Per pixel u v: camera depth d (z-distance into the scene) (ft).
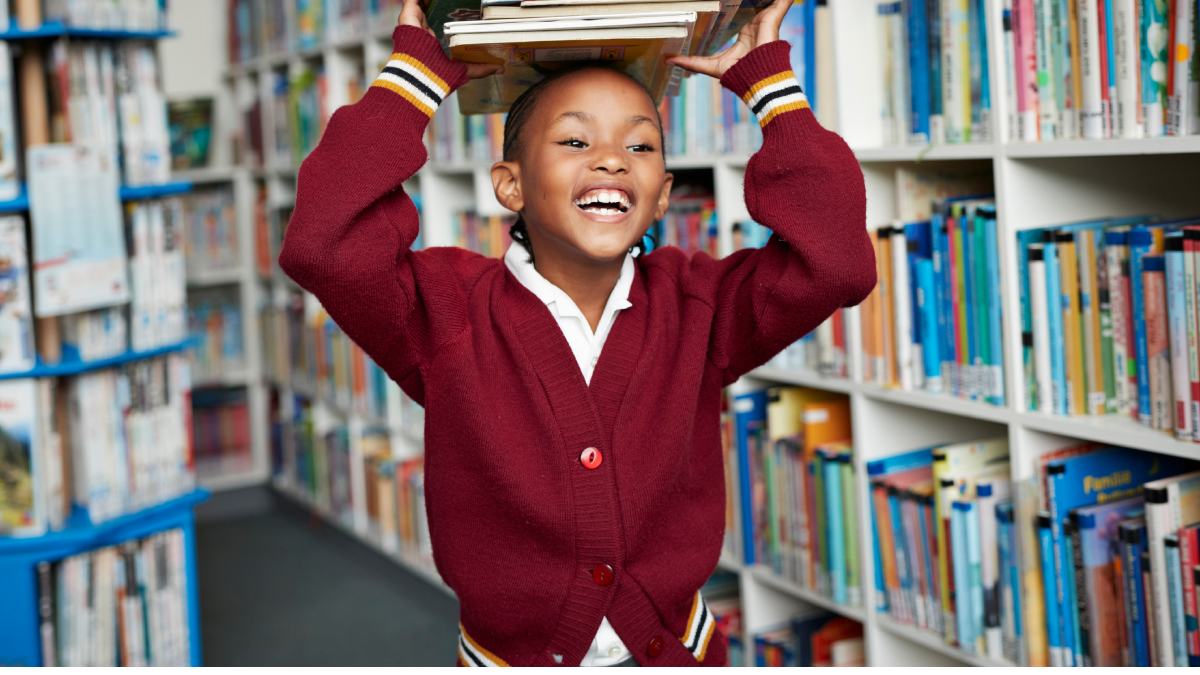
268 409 14.90
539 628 4.03
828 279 3.94
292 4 12.78
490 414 3.97
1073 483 5.54
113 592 8.63
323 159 3.84
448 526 4.09
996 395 5.75
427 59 3.90
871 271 4.05
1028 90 5.41
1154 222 5.57
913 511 6.35
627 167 3.84
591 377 4.09
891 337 6.39
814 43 6.62
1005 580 5.82
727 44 4.67
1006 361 5.64
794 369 7.20
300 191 3.81
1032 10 5.37
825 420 7.10
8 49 7.87
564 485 3.95
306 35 12.47
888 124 6.37
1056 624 5.56
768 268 4.13
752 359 4.29
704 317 4.20
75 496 8.68
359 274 3.78
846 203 3.97
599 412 4.04
